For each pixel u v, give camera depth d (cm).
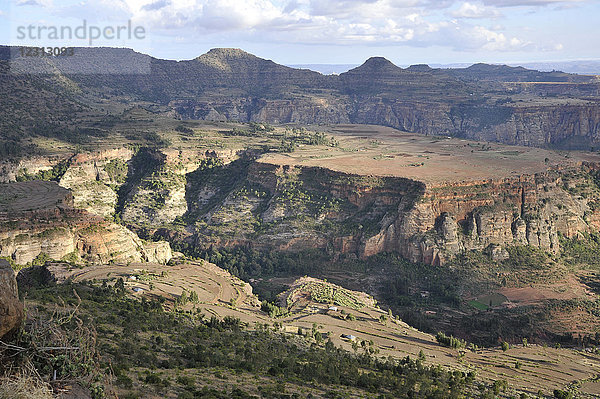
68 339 5097
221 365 9388
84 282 13700
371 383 10169
